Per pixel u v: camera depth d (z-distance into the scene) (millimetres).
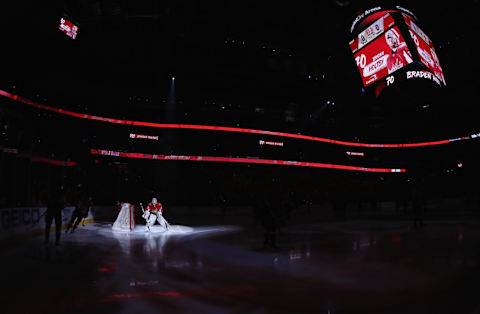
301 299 5105
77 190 17531
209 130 42719
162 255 9156
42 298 5035
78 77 31703
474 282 6195
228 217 28625
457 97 45125
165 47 40188
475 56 37812
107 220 22000
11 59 22891
